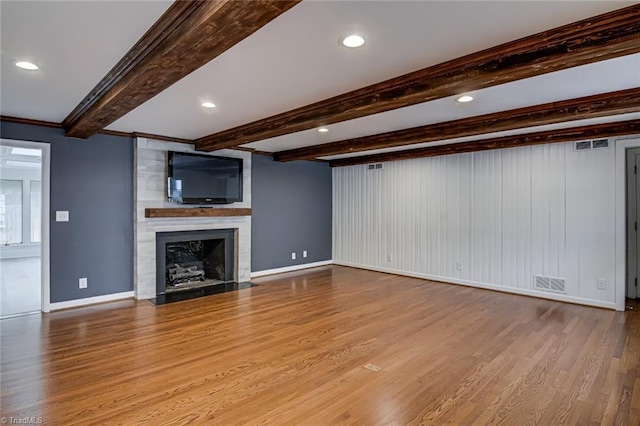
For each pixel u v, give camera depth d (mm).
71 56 2311
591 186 4652
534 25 1937
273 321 4000
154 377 2691
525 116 3551
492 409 2301
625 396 2449
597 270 4613
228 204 5918
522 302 4836
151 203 4980
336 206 7875
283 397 2432
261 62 2404
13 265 7887
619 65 2434
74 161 4449
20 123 4039
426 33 2012
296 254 7199
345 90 3000
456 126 4098
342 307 4566
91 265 4605
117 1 1677
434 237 6234
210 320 4023
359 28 1940
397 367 2891
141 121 4109
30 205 9625
